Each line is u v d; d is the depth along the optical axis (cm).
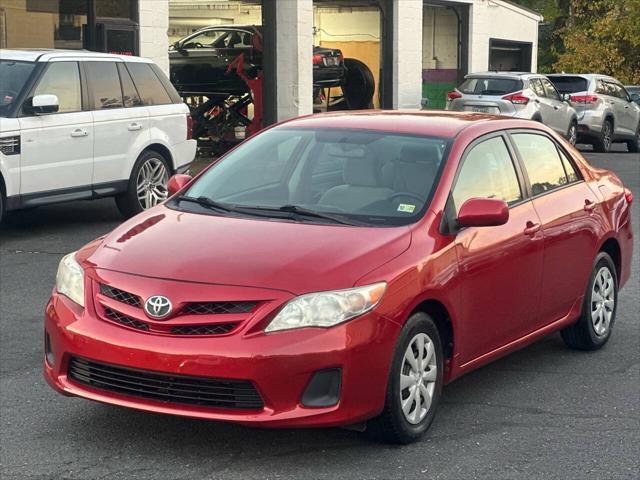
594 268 732
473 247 585
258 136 670
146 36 1834
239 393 496
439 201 584
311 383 496
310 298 499
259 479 495
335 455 528
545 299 668
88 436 551
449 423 584
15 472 502
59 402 608
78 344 516
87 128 1192
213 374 489
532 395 642
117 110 1241
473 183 618
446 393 643
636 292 950
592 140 2814
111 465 511
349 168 614
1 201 1098
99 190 1220
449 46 2991
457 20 2995
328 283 506
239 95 2273
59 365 532
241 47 2223
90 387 524
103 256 546
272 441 545
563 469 518
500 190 639
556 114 2548
